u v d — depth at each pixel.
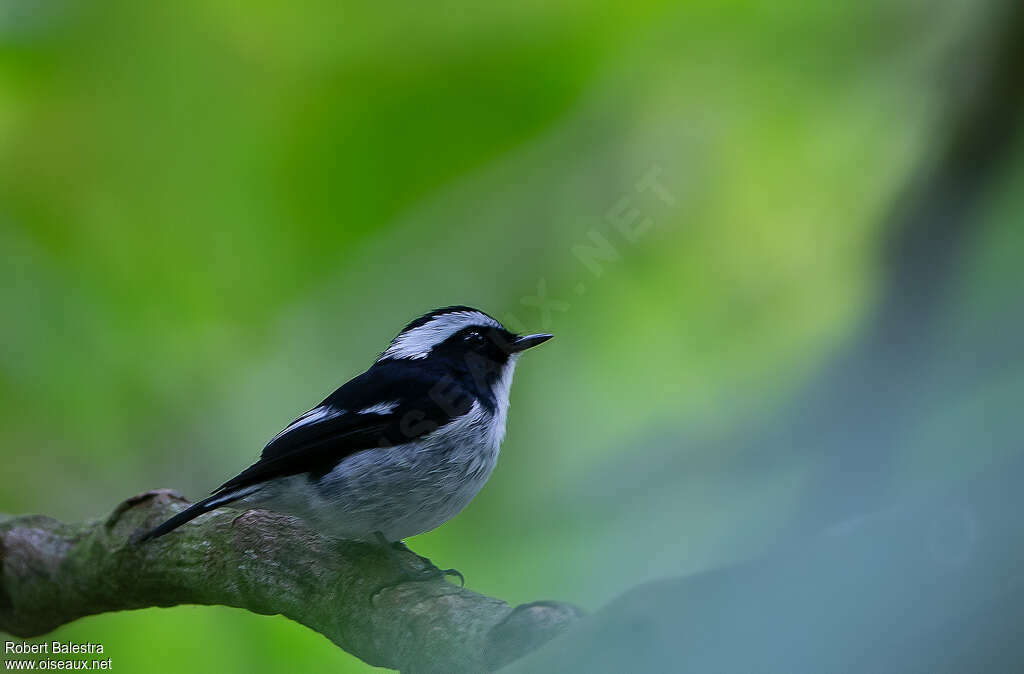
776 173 10.09
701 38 10.04
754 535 5.69
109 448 10.96
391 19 9.68
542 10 9.73
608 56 9.84
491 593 9.08
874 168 9.62
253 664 9.77
